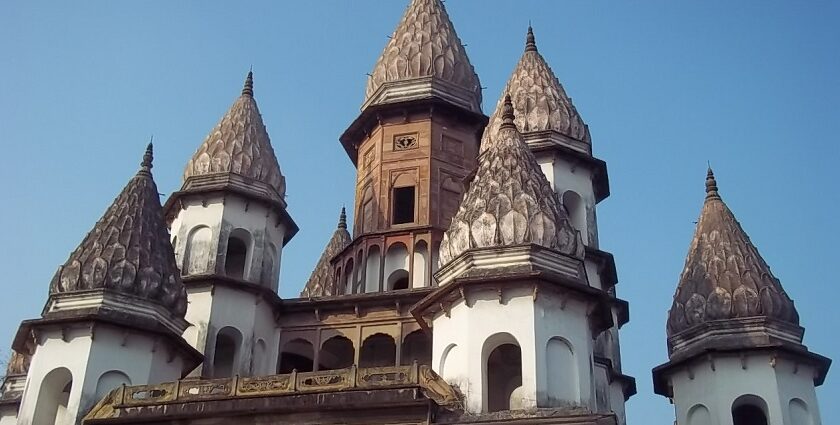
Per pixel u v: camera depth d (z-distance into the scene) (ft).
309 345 122.62
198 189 127.24
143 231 109.40
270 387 90.63
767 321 110.11
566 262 97.81
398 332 118.42
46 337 100.27
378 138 142.51
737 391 106.42
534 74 140.77
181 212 127.85
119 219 109.81
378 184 138.41
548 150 130.00
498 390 98.37
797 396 106.42
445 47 150.20
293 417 87.40
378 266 131.75
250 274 124.57
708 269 116.16
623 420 126.62
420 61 147.64
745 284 112.98
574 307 95.20
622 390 127.95
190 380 93.50
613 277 129.80
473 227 98.99
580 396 91.04
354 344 118.83
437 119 142.31
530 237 97.25
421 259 130.72
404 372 89.86
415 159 138.82
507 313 92.53
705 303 113.09
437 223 133.69
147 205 112.78
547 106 135.74
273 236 130.41
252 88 143.23
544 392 88.99
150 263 106.93
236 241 128.77
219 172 129.39
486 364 91.76
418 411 85.46
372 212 137.39
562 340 93.04
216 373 118.32
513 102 136.77
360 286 131.13
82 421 92.22
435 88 144.87
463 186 137.80
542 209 99.60
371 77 152.35
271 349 122.01
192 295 119.03
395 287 131.75
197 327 116.67
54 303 103.14
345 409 86.28
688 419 109.29
